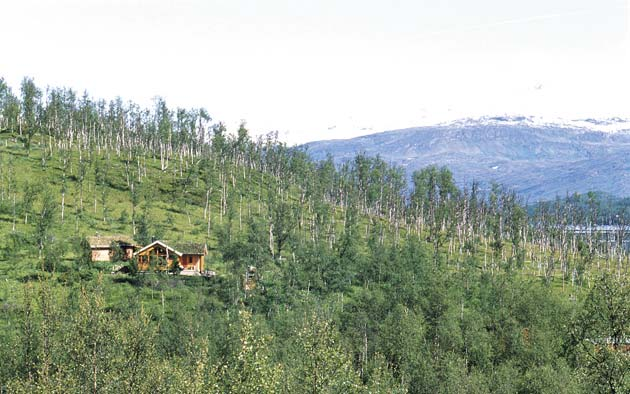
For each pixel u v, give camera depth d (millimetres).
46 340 63938
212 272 163875
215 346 89312
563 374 89312
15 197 198250
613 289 64750
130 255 168000
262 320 114062
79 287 128250
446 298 130750
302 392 54656
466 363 107625
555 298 127000
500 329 119938
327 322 58531
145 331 65688
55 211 189375
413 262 179875
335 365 55781
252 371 54188
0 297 117500
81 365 58250
